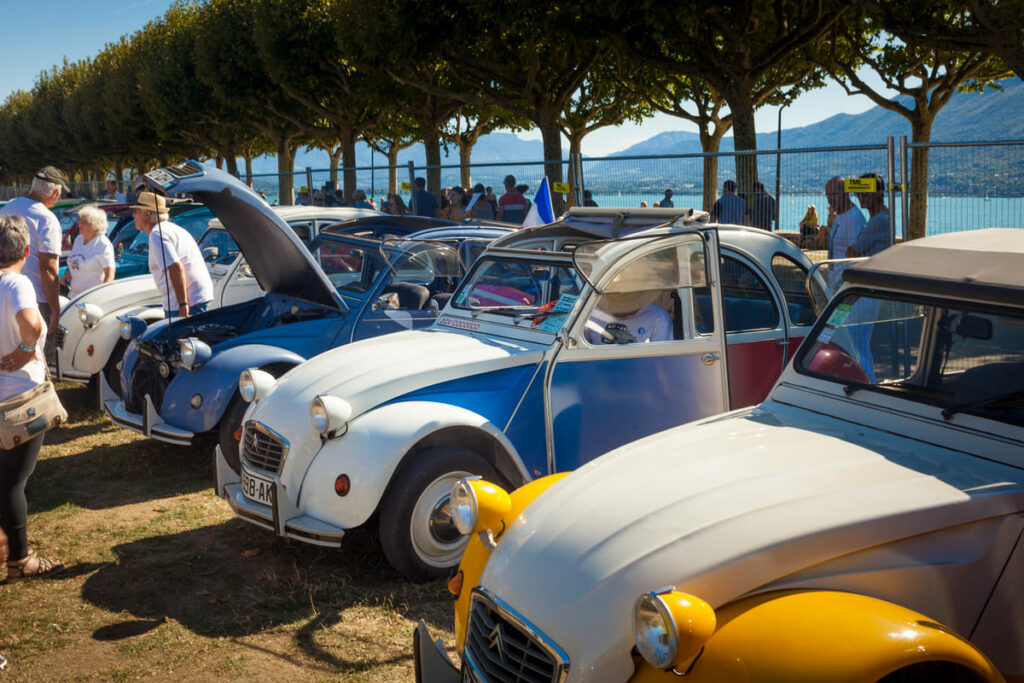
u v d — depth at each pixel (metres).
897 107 21.64
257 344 6.02
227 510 5.50
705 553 2.28
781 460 2.72
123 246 11.09
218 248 8.55
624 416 4.62
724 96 14.53
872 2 12.14
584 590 2.31
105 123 39.88
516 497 3.05
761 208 7.91
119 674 3.51
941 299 2.92
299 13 20.80
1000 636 2.44
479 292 5.15
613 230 5.04
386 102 21.00
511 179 11.04
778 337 5.18
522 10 14.61
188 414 5.75
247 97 24.27
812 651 2.00
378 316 6.23
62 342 7.96
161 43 29.83
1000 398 2.71
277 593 4.25
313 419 4.19
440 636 3.79
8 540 4.39
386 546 4.18
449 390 4.38
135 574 4.50
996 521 2.46
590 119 27.84
